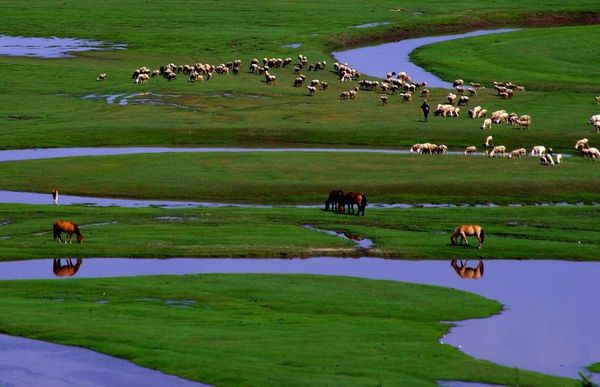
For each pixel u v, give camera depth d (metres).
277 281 45.66
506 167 72.62
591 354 36.91
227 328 38.47
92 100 99.62
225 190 66.44
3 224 56.25
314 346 36.19
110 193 65.94
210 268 48.94
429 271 48.91
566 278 47.88
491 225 57.94
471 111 91.75
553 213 61.56
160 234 54.34
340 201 60.72
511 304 43.53
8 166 72.06
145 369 34.16
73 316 39.88
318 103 98.75
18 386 33.09
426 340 37.62
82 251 50.94
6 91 103.25
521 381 33.22
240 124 87.62
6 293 43.41
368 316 41.06
